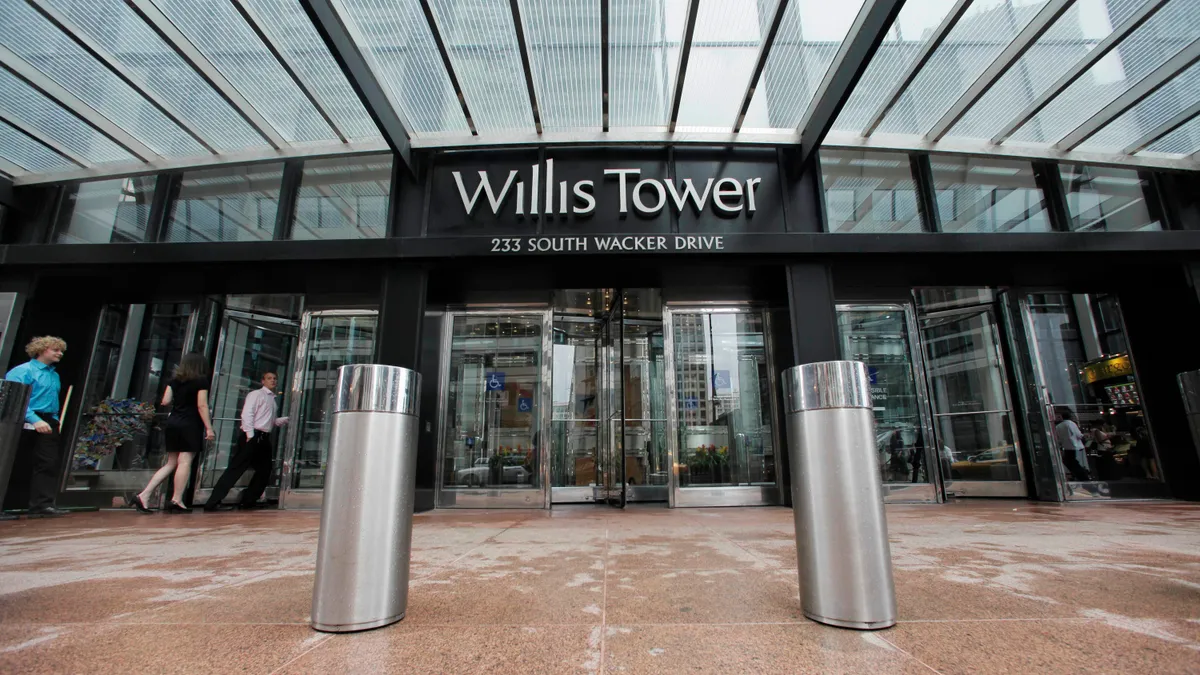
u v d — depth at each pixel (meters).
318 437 6.76
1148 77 5.46
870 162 6.78
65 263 6.06
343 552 1.67
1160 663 1.36
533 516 5.39
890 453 6.68
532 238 6.00
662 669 1.34
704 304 7.05
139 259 6.07
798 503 1.85
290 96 5.72
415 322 5.96
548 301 7.01
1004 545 3.21
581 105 6.07
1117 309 7.04
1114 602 1.93
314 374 6.89
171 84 5.46
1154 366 6.71
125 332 6.91
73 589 2.19
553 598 2.02
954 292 7.49
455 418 6.82
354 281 6.52
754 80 5.50
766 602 1.96
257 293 6.90
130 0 4.47
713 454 6.74
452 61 5.34
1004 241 6.05
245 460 6.19
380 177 6.69
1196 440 2.54
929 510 5.60
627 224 6.32
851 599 1.66
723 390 6.88
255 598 2.04
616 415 7.36
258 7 4.61
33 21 4.69
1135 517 4.72
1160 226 6.77
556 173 6.50
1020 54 5.02
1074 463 6.67
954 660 1.39
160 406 6.70
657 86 5.81
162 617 1.79
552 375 6.87
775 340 6.80
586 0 4.77
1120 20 4.78
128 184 6.89
